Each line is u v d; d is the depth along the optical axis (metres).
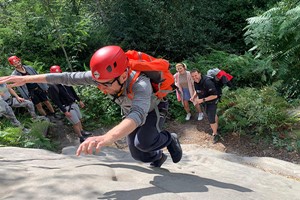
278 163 5.61
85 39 9.41
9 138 5.96
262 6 12.59
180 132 7.62
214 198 2.24
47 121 6.91
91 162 3.17
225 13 12.35
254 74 9.09
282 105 7.34
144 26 10.50
